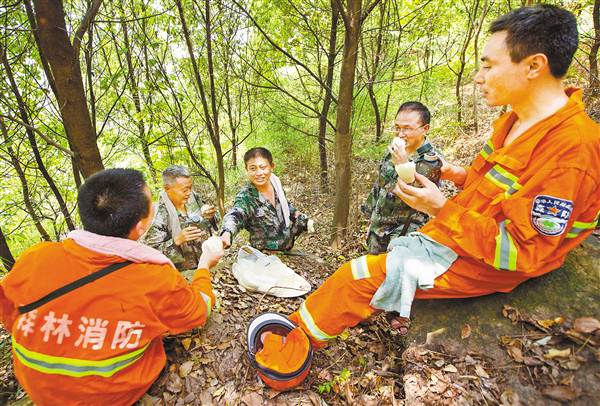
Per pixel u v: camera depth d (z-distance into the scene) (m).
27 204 4.85
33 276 1.59
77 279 1.60
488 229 1.65
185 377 2.10
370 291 1.93
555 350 1.78
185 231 3.03
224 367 2.19
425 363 1.96
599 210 1.66
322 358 2.34
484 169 1.94
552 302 1.96
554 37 1.47
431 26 5.81
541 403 1.67
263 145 7.36
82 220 1.67
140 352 1.78
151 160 5.59
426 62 6.82
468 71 8.95
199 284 2.12
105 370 1.65
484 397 1.75
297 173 7.56
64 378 1.59
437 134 7.64
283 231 3.47
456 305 2.14
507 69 1.58
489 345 1.93
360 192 5.14
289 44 5.54
